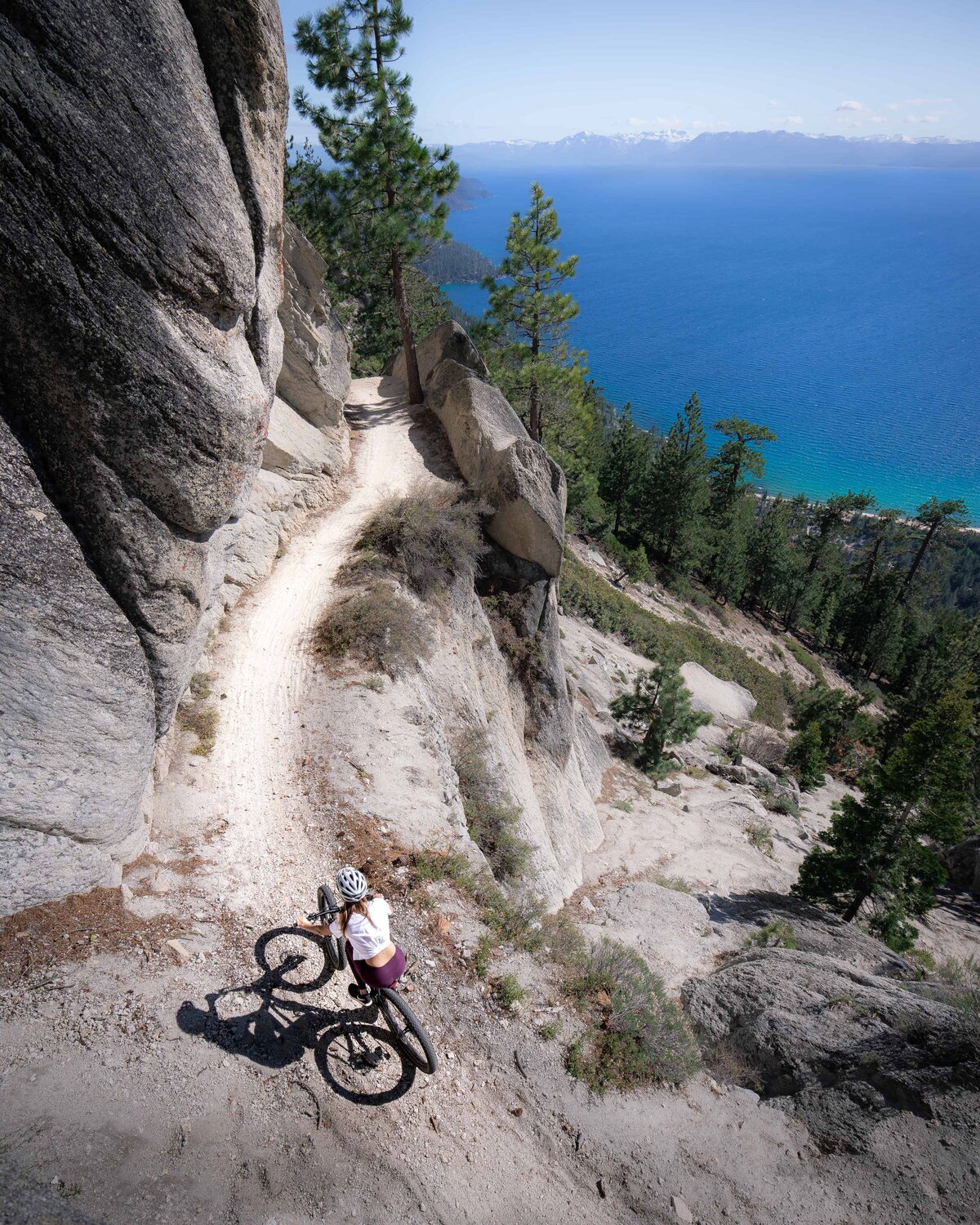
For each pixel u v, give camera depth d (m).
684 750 34.88
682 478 72.06
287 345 20.83
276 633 14.73
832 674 78.31
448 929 8.83
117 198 5.95
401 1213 5.86
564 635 37.34
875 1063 8.62
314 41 23.73
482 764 14.45
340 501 21.20
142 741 7.69
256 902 8.48
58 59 5.50
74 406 6.31
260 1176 5.71
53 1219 4.77
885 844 20.98
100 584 6.97
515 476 19.70
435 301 48.34
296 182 28.39
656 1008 9.01
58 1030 6.10
